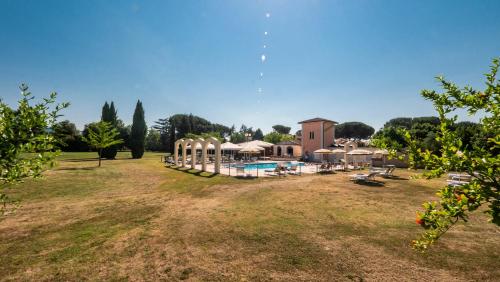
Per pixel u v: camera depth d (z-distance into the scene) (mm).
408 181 17734
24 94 3584
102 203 11695
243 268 5621
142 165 29219
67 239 7285
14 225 8508
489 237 7168
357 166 28797
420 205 11023
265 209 10477
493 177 2686
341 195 13172
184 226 8391
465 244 6711
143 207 10961
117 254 6312
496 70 2979
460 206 2686
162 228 8211
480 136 3045
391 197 12680
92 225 8523
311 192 13984
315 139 40094
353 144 30906
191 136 65625
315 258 6051
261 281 5113
